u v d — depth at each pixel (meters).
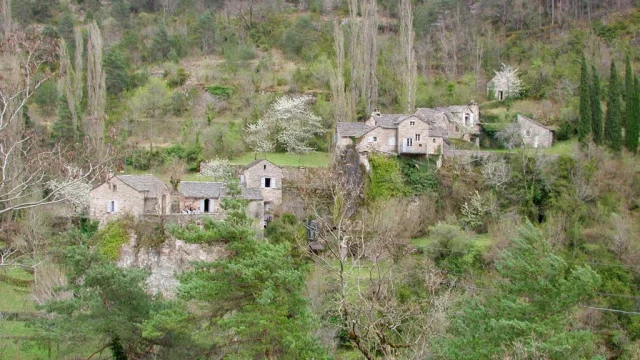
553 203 59.34
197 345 32.28
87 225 55.69
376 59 85.69
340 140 66.50
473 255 51.59
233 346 30.34
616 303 47.03
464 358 28.89
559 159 63.78
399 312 27.92
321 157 74.06
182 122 84.62
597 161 63.72
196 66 103.12
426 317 30.12
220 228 29.92
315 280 38.00
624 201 59.91
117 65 93.69
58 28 105.50
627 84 68.25
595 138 67.38
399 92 82.94
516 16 105.81
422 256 51.94
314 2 121.31
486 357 28.52
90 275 34.16
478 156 66.50
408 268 47.03
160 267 52.28
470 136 74.31
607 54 89.69
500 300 31.25
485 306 32.41
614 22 99.06
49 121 83.50
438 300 31.72
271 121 78.25
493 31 105.50
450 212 61.31
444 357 29.22
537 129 72.00
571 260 51.19
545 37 101.31
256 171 60.91
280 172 61.34
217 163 69.62
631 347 41.66
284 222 54.09
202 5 124.12
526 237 32.66
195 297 28.52
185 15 121.38
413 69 80.94
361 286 36.56
